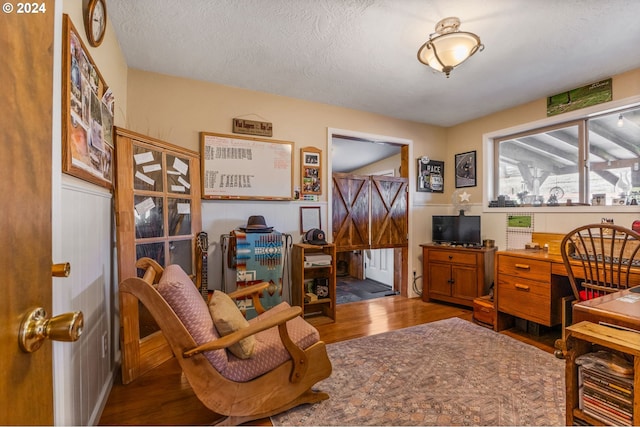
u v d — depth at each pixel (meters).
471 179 3.78
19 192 0.51
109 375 1.79
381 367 2.00
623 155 2.57
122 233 1.89
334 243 3.15
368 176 3.56
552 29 1.89
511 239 3.30
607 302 1.17
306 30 1.94
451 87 2.80
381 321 2.93
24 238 0.52
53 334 0.53
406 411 1.56
